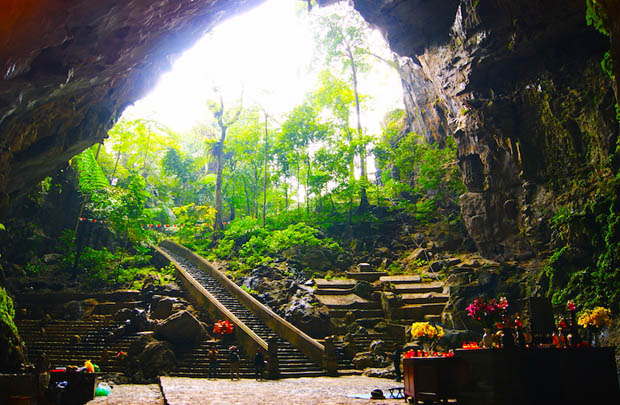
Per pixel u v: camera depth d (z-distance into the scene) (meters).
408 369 9.65
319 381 15.30
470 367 7.66
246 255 29.47
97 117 17.20
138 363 16.16
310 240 28.73
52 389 9.52
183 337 17.78
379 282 25.20
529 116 21.41
